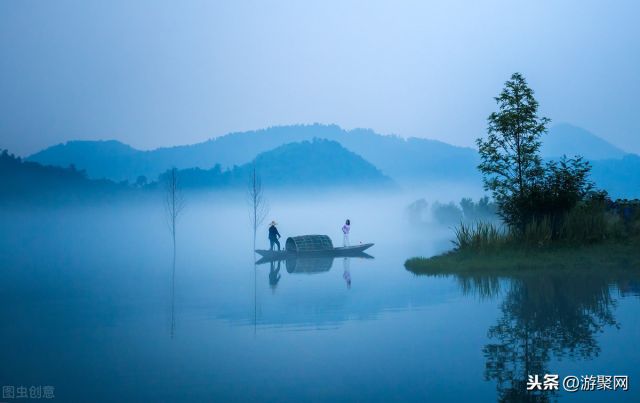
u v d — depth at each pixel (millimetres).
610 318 10828
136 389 7629
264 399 7078
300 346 9812
